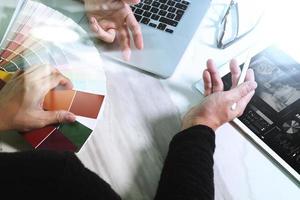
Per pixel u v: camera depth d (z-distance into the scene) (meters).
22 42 0.79
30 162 0.50
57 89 0.72
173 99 0.75
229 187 0.64
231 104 0.69
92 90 0.73
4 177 0.50
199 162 0.61
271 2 0.88
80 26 0.84
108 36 0.81
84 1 0.89
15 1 0.84
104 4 0.86
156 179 0.65
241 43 0.82
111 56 0.80
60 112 0.68
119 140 0.69
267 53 0.78
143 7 0.86
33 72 0.72
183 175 0.59
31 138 0.67
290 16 0.85
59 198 0.50
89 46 0.80
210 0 0.87
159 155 0.68
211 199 0.58
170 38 0.82
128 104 0.74
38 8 0.85
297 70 0.75
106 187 0.53
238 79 0.74
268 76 0.74
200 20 0.84
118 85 0.76
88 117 0.70
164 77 0.77
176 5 0.86
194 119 0.68
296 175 0.64
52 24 0.82
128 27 0.83
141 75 0.78
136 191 0.63
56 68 0.75
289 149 0.67
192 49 0.81
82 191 0.51
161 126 0.71
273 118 0.69
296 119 0.69
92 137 0.69
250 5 0.88
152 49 0.80
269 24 0.84
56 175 0.50
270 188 0.64
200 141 0.63
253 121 0.70
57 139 0.67
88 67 0.76
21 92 0.69
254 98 0.72
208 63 0.75
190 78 0.77
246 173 0.65
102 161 0.66
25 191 0.50
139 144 0.69
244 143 0.69
